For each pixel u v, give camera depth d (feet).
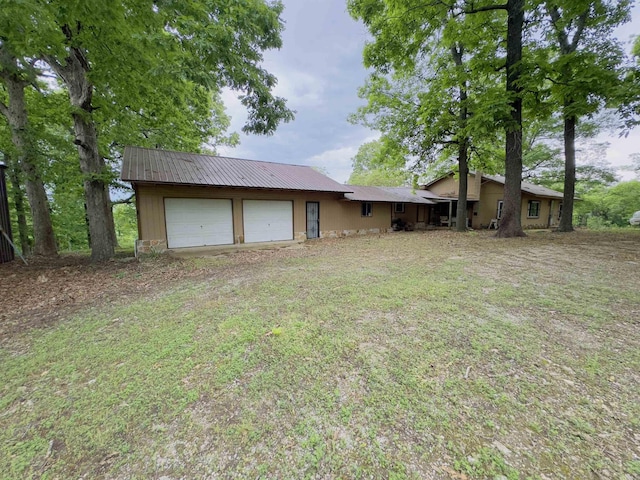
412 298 12.15
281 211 37.99
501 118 26.86
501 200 55.47
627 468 4.38
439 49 39.19
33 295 15.52
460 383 6.54
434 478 4.38
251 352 8.30
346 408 5.91
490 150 43.96
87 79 22.18
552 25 28.94
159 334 9.87
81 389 7.08
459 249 24.40
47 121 30.58
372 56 35.35
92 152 24.88
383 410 5.80
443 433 5.19
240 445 5.17
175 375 7.39
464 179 42.29
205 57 18.13
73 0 14.15
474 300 11.60
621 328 8.77
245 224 35.01
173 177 28.53
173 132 39.24
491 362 7.32
